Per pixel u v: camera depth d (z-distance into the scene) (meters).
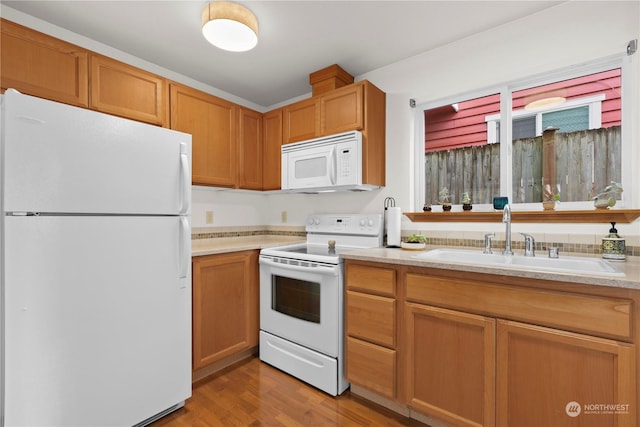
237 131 2.59
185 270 1.68
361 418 1.63
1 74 1.49
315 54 2.22
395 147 2.35
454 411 1.43
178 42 2.05
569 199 1.76
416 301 1.54
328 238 2.57
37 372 1.19
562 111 1.78
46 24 1.83
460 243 2.03
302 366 1.99
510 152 1.93
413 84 2.26
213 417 1.63
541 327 1.21
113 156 1.40
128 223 1.45
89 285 1.33
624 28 1.54
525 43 1.82
